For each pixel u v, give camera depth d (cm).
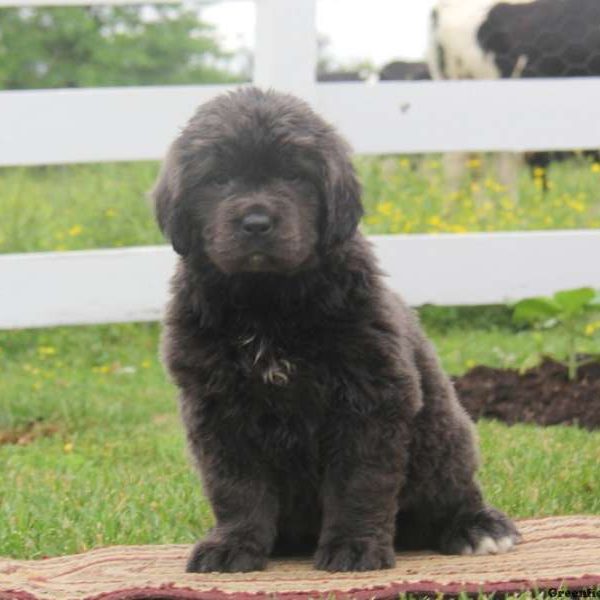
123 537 515
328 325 439
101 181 1270
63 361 959
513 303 810
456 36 1199
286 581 416
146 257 798
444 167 1225
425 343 475
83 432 749
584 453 636
